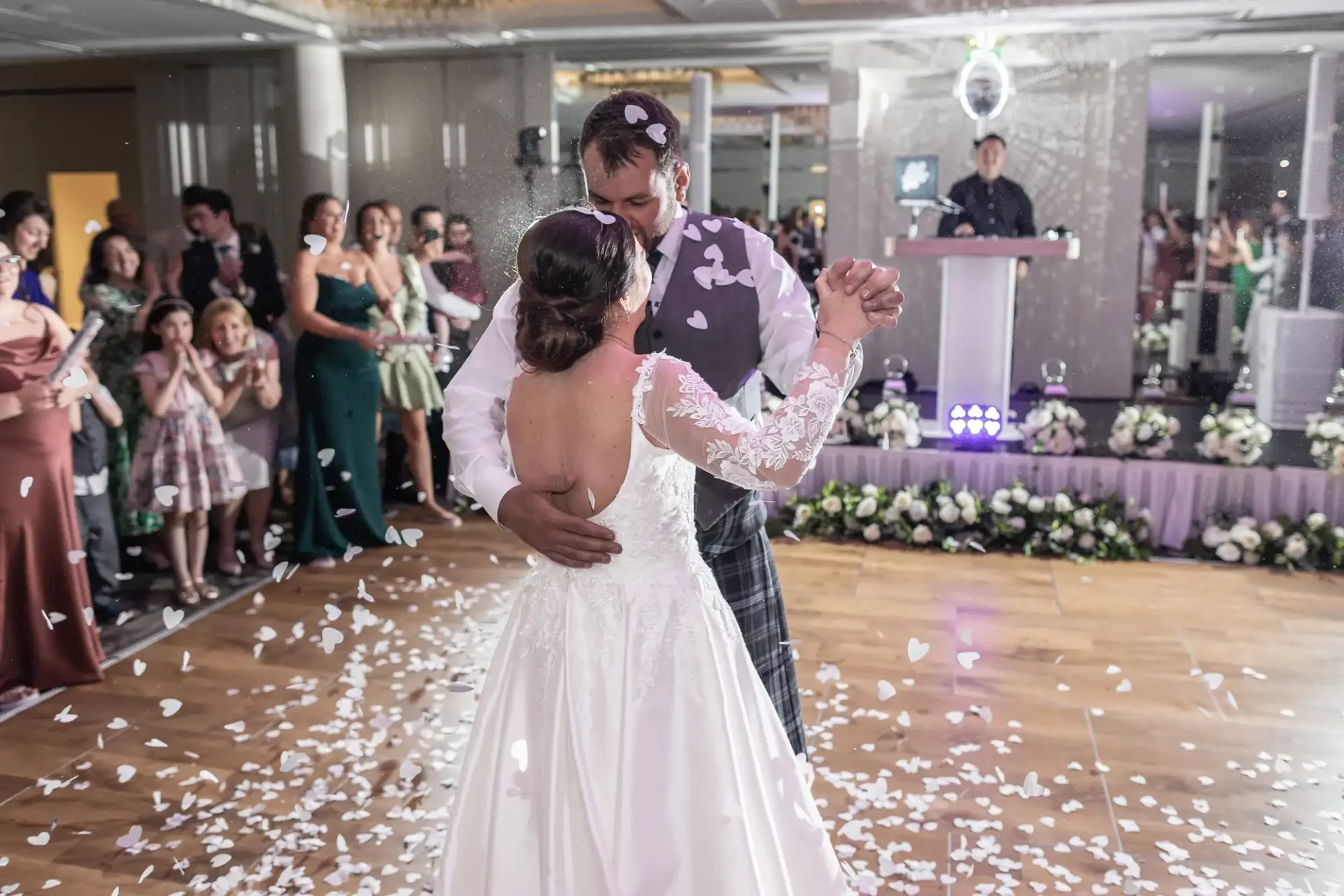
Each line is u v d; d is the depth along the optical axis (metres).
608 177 1.67
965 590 4.30
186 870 2.38
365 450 4.82
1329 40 6.57
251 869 2.39
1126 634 3.82
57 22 5.71
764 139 8.23
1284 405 6.31
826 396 1.32
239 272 5.12
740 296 1.84
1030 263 7.64
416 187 6.86
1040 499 4.82
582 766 1.39
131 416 4.24
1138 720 3.12
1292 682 3.39
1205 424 4.94
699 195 5.92
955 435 5.28
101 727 3.10
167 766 2.88
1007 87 6.87
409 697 3.31
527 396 1.48
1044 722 3.11
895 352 7.95
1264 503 4.72
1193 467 4.78
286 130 6.70
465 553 4.87
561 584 1.48
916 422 5.27
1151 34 6.79
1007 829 2.53
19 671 3.31
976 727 3.08
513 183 6.70
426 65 6.77
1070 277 7.60
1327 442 4.76
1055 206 7.55
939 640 3.76
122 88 6.92
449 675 3.48
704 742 1.42
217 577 4.48
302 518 4.67
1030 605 4.13
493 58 6.71
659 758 1.41
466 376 1.72
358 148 6.89
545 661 1.47
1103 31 6.77
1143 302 7.75
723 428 1.32
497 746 1.48
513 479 1.51
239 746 2.99
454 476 1.62
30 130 7.03
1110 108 7.27
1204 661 3.57
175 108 6.94
